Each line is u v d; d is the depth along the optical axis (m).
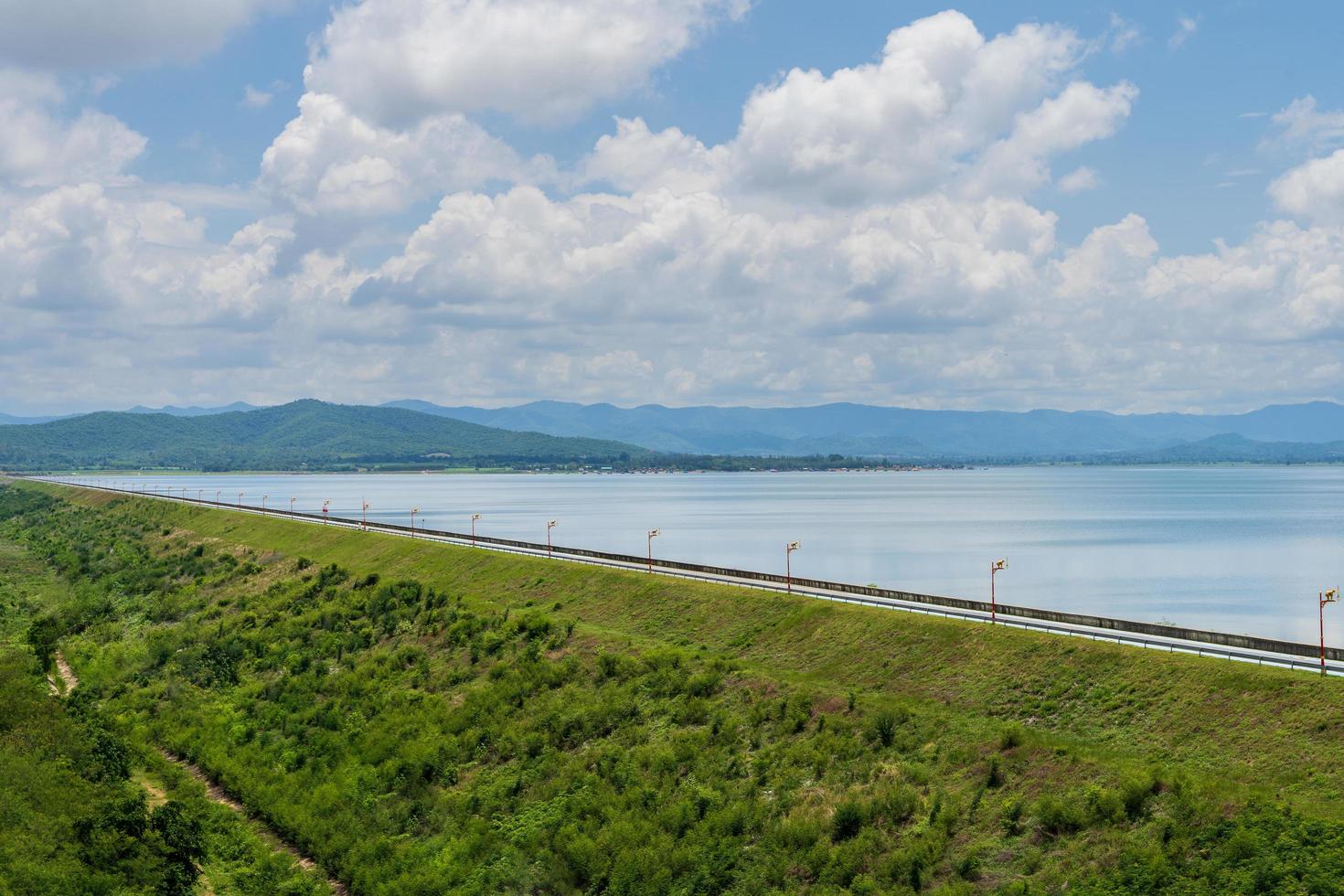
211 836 85.81
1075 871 62.19
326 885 78.25
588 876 74.00
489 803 86.94
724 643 110.19
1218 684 74.81
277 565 191.75
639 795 81.44
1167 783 66.19
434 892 75.12
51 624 155.38
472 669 116.44
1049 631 93.44
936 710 83.94
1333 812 60.28
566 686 105.50
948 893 62.69
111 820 78.50
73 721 103.94
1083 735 75.88
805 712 88.50
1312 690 70.56
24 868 68.69
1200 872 58.97
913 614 101.12
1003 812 68.81
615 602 129.75
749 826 75.00
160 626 162.12
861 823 71.44
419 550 175.50
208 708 118.62
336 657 131.88
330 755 101.06
